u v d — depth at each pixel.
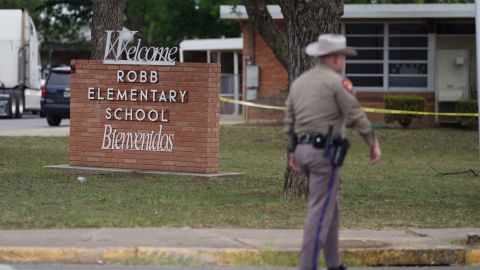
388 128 59.56
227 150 47.41
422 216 25.75
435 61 62.72
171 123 33.31
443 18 61.34
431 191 31.88
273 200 27.45
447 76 62.94
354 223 24.20
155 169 33.66
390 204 28.02
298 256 20.00
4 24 77.06
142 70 33.53
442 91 61.81
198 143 32.97
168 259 19.73
